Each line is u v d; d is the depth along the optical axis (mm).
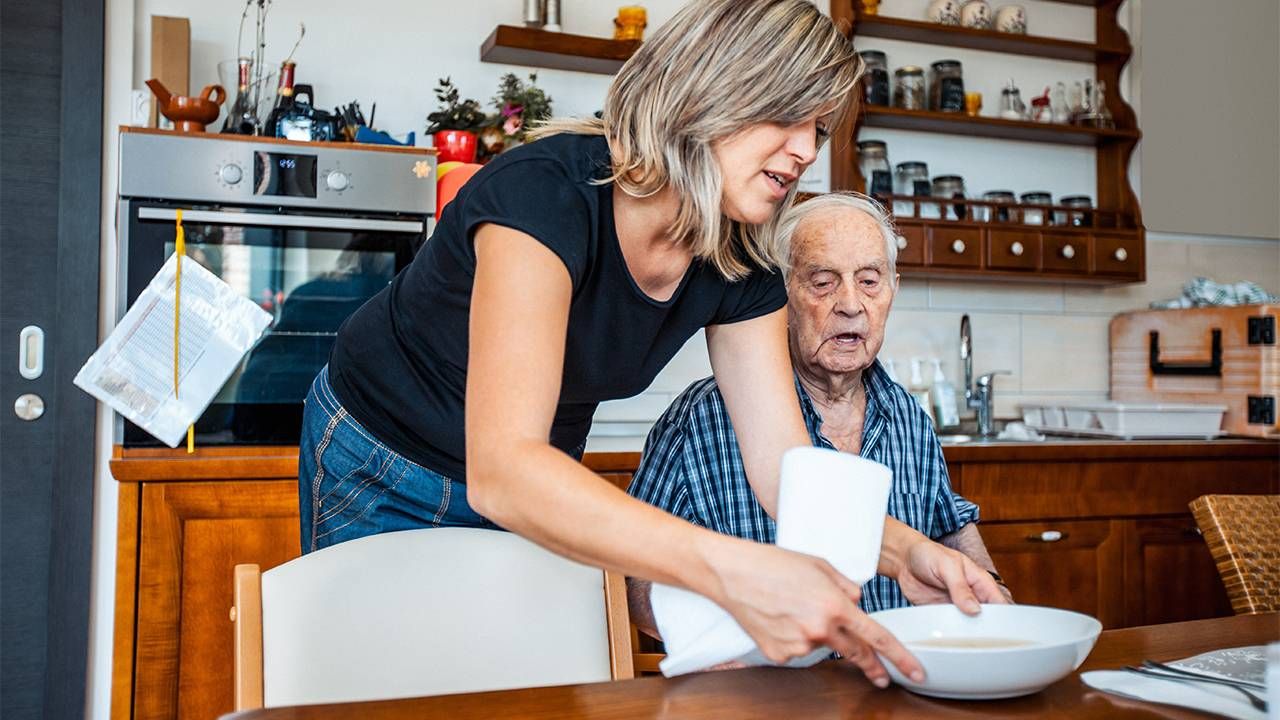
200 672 2168
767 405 1211
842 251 1473
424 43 2922
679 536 765
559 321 916
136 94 2568
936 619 941
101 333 2572
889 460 1511
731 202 1030
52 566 2488
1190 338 3285
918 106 3234
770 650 760
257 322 2346
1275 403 3035
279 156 2369
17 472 2574
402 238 2469
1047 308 3512
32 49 2631
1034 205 3285
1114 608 2725
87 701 2516
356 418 1388
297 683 966
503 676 1059
